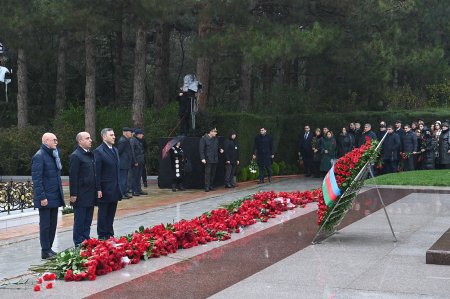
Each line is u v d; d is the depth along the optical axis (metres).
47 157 10.83
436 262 8.96
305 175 27.17
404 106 34.41
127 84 42.75
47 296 7.61
